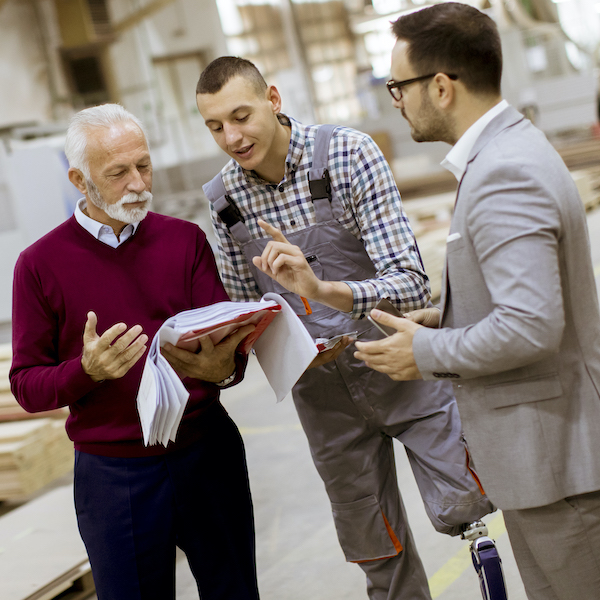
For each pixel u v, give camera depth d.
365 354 1.49
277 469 4.10
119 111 1.69
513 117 1.37
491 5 15.40
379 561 2.14
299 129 1.87
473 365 1.33
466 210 1.34
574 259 1.36
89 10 15.88
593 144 11.63
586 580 1.46
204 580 1.86
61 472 4.09
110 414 1.74
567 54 14.40
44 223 7.14
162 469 1.77
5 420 4.35
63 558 2.95
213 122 1.77
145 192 1.70
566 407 1.39
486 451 1.44
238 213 1.96
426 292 1.84
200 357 1.65
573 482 1.39
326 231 1.90
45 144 7.09
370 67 20.34
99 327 1.76
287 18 19.41
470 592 2.55
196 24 17.98
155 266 1.80
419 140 1.49
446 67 1.36
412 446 2.02
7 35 15.21
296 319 1.59
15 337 1.75
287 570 3.00
